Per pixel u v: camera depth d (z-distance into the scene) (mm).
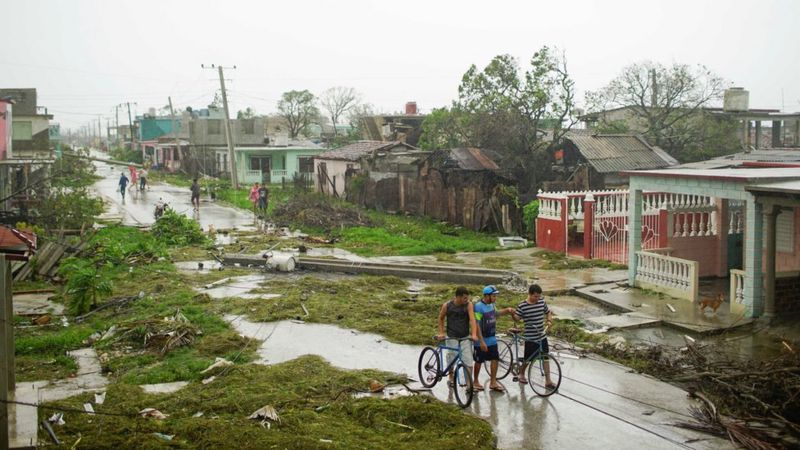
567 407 10438
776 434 9297
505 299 17172
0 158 30500
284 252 24484
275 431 9156
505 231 27719
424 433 9250
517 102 35594
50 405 10023
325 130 88000
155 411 9852
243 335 14133
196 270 21781
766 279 14477
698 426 9625
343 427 9453
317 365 12164
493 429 9625
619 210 22734
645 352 12641
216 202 43188
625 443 9156
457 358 10594
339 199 41812
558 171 35094
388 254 24109
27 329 14570
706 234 19250
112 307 16469
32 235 9641
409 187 34281
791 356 11023
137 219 33656
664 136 40375
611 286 18062
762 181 14492
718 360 11875
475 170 30062
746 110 42906
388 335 14266
